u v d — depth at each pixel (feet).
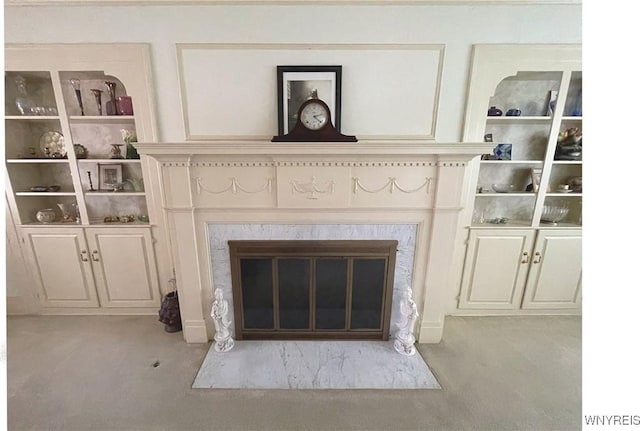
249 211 6.21
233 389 5.63
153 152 5.55
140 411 5.17
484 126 6.64
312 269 6.54
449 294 7.81
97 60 6.23
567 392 5.64
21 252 7.40
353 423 4.99
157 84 6.37
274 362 6.30
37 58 6.18
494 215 7.84
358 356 6.48
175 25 6.09
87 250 7.41
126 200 7.73
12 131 6.97
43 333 7.19
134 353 6.57
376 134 6.66
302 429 4.87
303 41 6.18
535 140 7.33
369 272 6.59
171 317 7.19
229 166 5.93
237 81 6.37
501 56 6.24
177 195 6.03
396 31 6.15
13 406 5.27
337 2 5.98
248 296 6.73
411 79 6.38
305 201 6.09
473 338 7.11
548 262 7.47
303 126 5.86
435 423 5.00
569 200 7.72
